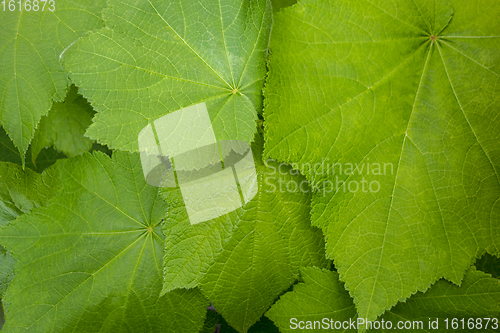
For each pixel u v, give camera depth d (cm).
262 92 39
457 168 39
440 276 39
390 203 39
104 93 38
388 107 39
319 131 39
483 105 39
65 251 42
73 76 38
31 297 41
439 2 39
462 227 39
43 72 39
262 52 39
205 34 39
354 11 39
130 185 42
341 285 42
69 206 42
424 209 39
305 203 41
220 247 40
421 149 39
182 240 40
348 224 39
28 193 42
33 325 41
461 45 39
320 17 39
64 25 39
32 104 39
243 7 39
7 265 43
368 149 39
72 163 42
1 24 39
